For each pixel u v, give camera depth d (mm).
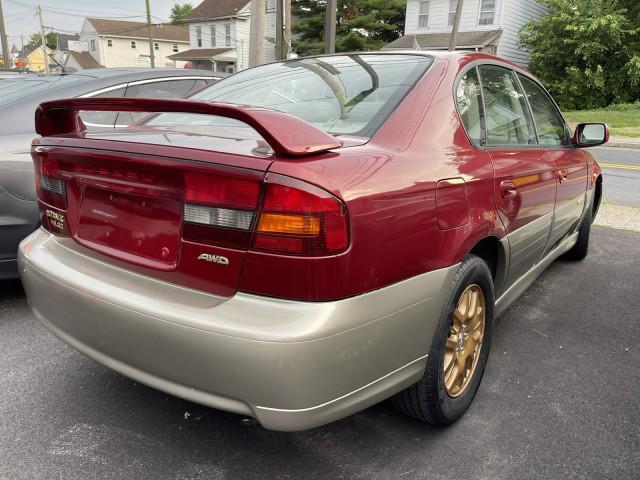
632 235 5523
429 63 2443
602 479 2006
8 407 2412
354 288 1630
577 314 3551
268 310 1576
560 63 23781
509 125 2830
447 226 1976
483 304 2410
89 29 55688
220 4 41250
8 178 3160
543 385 2666
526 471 2047
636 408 2473
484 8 25453
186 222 1685
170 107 1727
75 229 2105
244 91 2725
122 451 2143
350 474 2029
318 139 1694
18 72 9039
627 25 22203
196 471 2039
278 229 1542
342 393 1678
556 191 3148
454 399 2283
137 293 1787
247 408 1637
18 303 3566
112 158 1836
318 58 2863
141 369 1802
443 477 2016
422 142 2055
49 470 2025
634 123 18453
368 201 1652
